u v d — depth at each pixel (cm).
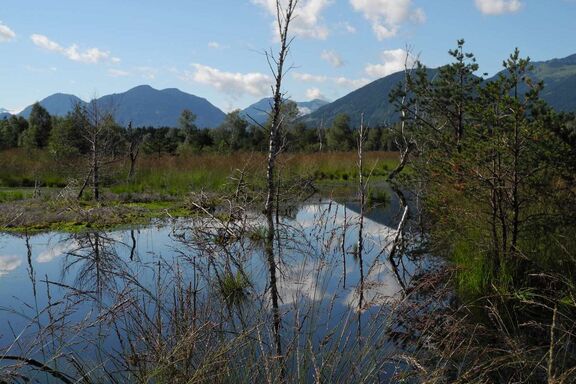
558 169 714
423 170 1024
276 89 1030
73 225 1262
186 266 673
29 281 766
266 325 468
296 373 393
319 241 1041
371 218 1405
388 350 461
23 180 2109
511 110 695
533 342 516
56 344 466
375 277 780
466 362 450
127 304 396
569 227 755
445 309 593
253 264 800
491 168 759
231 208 953
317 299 631
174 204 1545
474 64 1096
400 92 1196
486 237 822
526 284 683
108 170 1838
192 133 4288
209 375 333
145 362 348
